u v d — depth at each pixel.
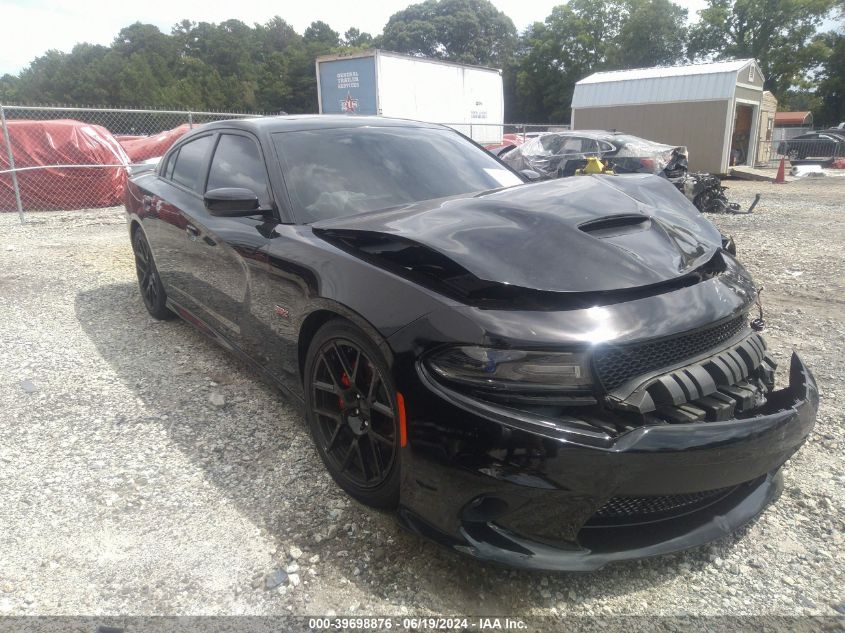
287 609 1.95
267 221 2.87
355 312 2.16
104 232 8.47
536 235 2.17
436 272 2.06
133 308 4.95
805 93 49.28
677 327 1.95
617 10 49.94
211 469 2.70
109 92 74.19
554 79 51.62
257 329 2.95
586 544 1.91
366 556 2.18
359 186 2.99
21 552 2.18
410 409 1.96
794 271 6.32
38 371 3.71
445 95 18.83
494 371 1.82
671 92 19.88
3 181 10.18
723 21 45.91
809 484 2.60
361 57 16.23
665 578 2.10
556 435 1.75
